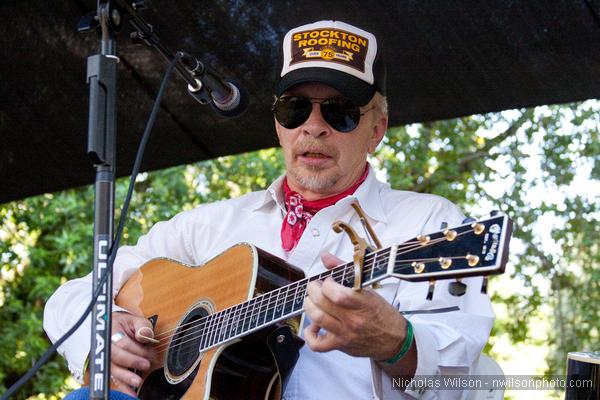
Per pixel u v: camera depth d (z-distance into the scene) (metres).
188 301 2.55
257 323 2.26
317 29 2.61
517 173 7.18
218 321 2.38
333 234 2.59
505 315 7.47
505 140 7.33
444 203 2.65
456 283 1.86
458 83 3.32
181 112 3.53
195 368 2.38
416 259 1.91
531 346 7.54
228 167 7.35
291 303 2.21
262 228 2.73
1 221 7.50
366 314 2.04
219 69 3.43
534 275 7.21
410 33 3.19
